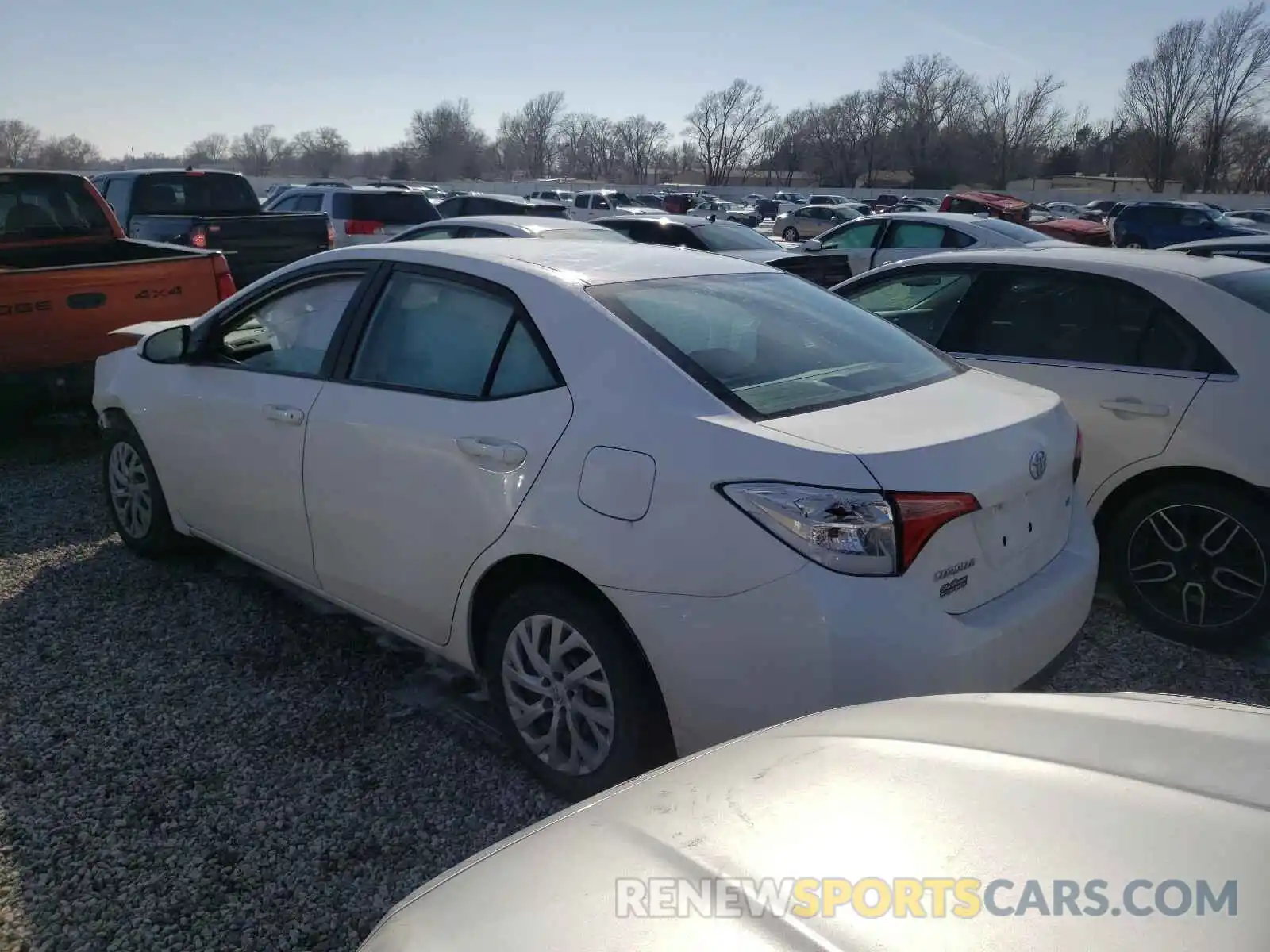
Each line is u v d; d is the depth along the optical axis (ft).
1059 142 297.33
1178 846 4.43
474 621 10.46
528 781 10.34
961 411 9.48
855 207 134.82
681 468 8.46
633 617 8.71
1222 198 196.95
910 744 5.69
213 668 12.62
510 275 10.53
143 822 9.59
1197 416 13.28
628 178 336.08
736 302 10.92
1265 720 6.19
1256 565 13.10
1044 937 3.92
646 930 4.29
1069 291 14.94
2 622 13.78
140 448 15.21
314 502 11.88
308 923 8.32
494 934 4.52
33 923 8.27
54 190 26.00
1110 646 13.74
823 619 7.77
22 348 20.80
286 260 36.68
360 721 11.45
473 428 10.00
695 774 5.76
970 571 8.61
